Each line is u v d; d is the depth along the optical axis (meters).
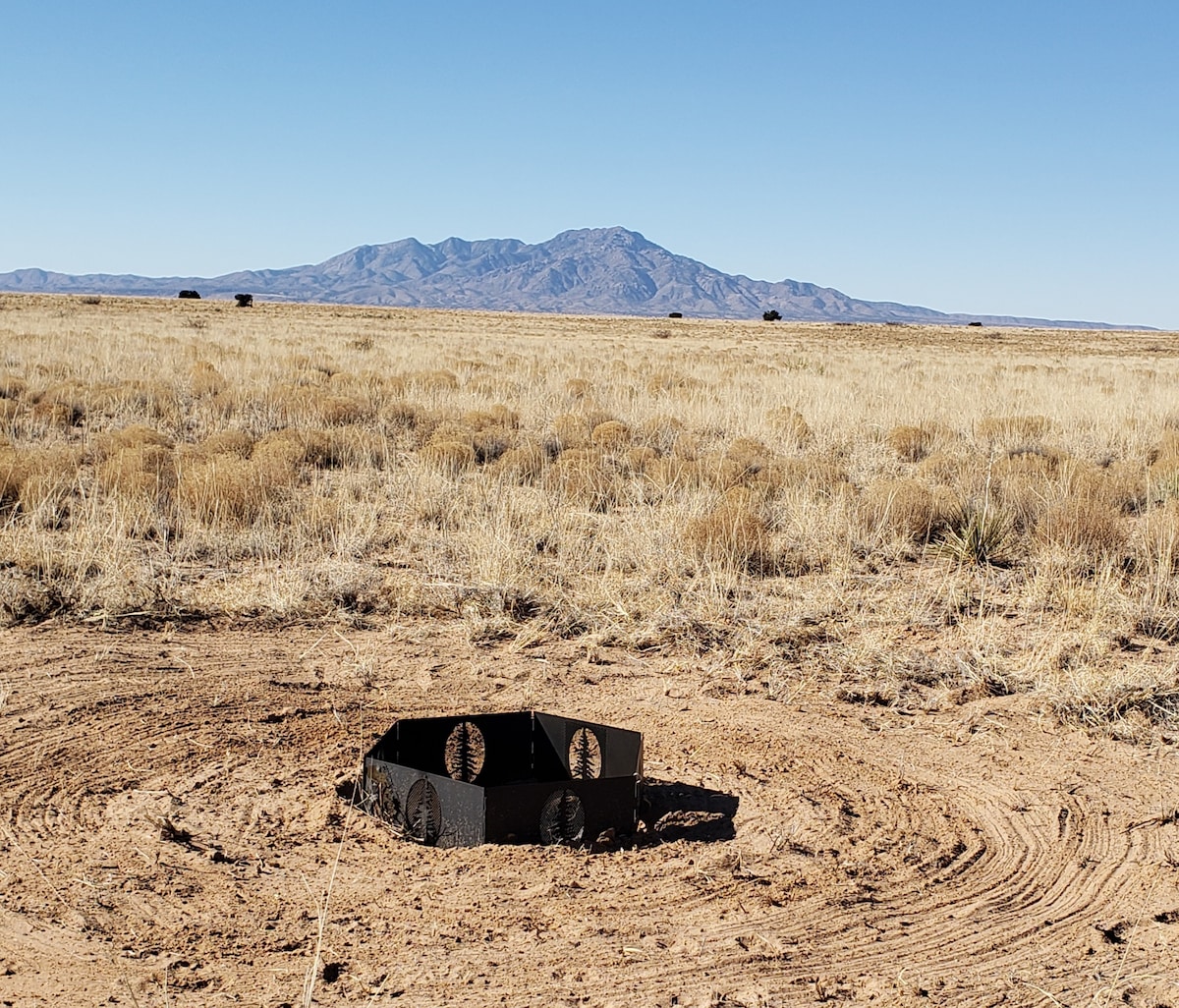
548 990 3.53
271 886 4.22
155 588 8.02
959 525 10.75
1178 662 6.95
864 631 7.57
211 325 59.81
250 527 10.20
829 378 31.50
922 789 5.23
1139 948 3.83
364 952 3.75
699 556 9.22
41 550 8.52
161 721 5.84
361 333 56.34
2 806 4.83
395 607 8.05
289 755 5.51
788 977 3.63
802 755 5.63
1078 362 53.44
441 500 11.20
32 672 6.48
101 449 14.12
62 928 3.87
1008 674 6.72
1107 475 12.77
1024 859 4.53
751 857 4.55
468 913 4.04
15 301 82.69
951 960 3.74
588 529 10.34
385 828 4.79
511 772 5.50
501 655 7.12
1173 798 5.11
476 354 39.66
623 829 4.78
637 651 7.27
